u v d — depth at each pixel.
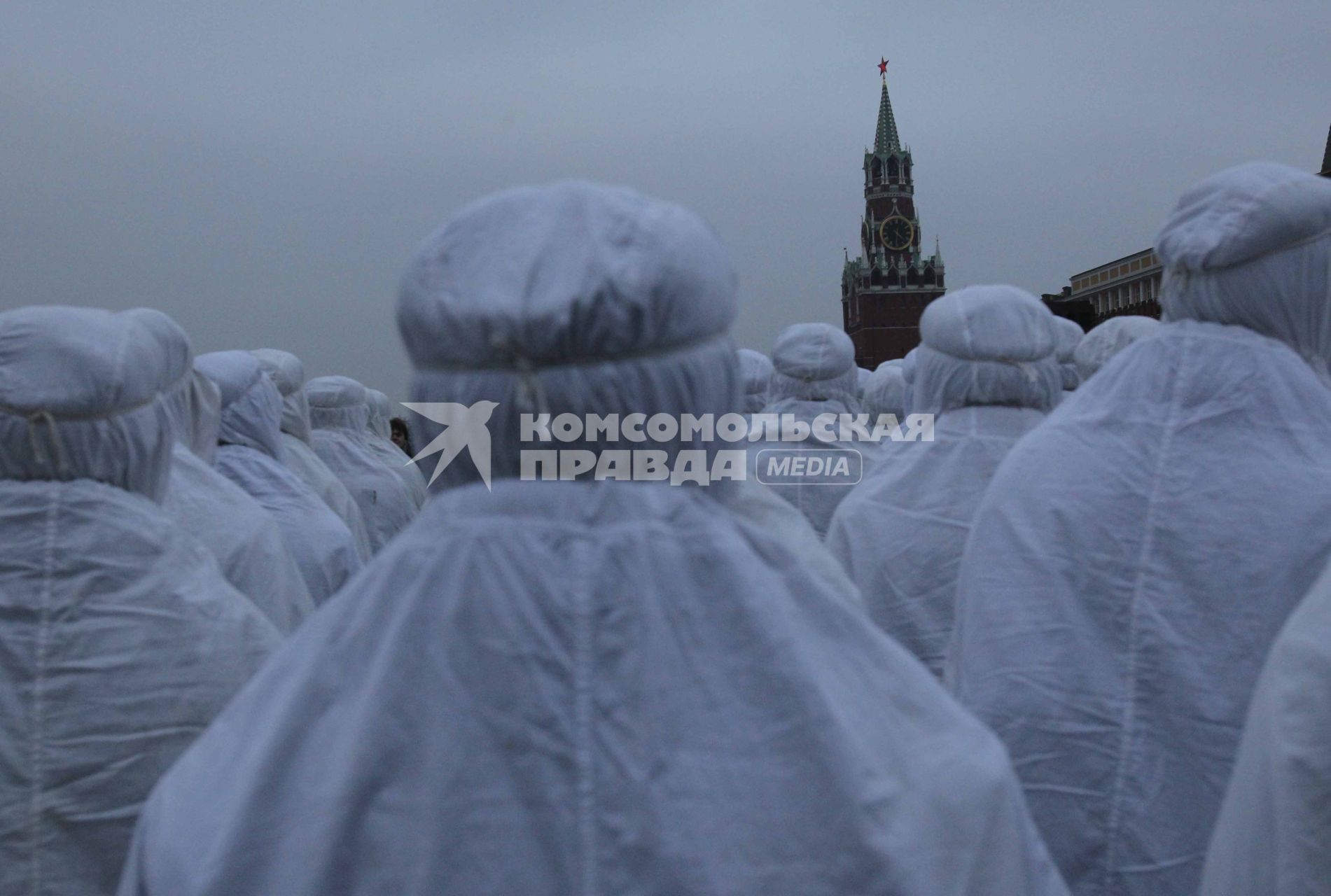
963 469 3.25
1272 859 1.52
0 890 2.01
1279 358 2.23
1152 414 2.29
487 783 1.16
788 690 1.17
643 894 1.14
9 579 2.06
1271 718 1.54
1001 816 1.21
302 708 1.20
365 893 1.13
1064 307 38.75
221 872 1.13
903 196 88.06
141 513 2.20
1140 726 2.17
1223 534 2.15
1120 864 2.18
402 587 1.24
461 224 1.26
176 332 2.90
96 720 2.05
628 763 1.16
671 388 1.23
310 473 5.15
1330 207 2.21
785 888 1.13
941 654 3.16
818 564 1.79
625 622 1.20
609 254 1.18
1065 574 2.26
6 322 2.15
